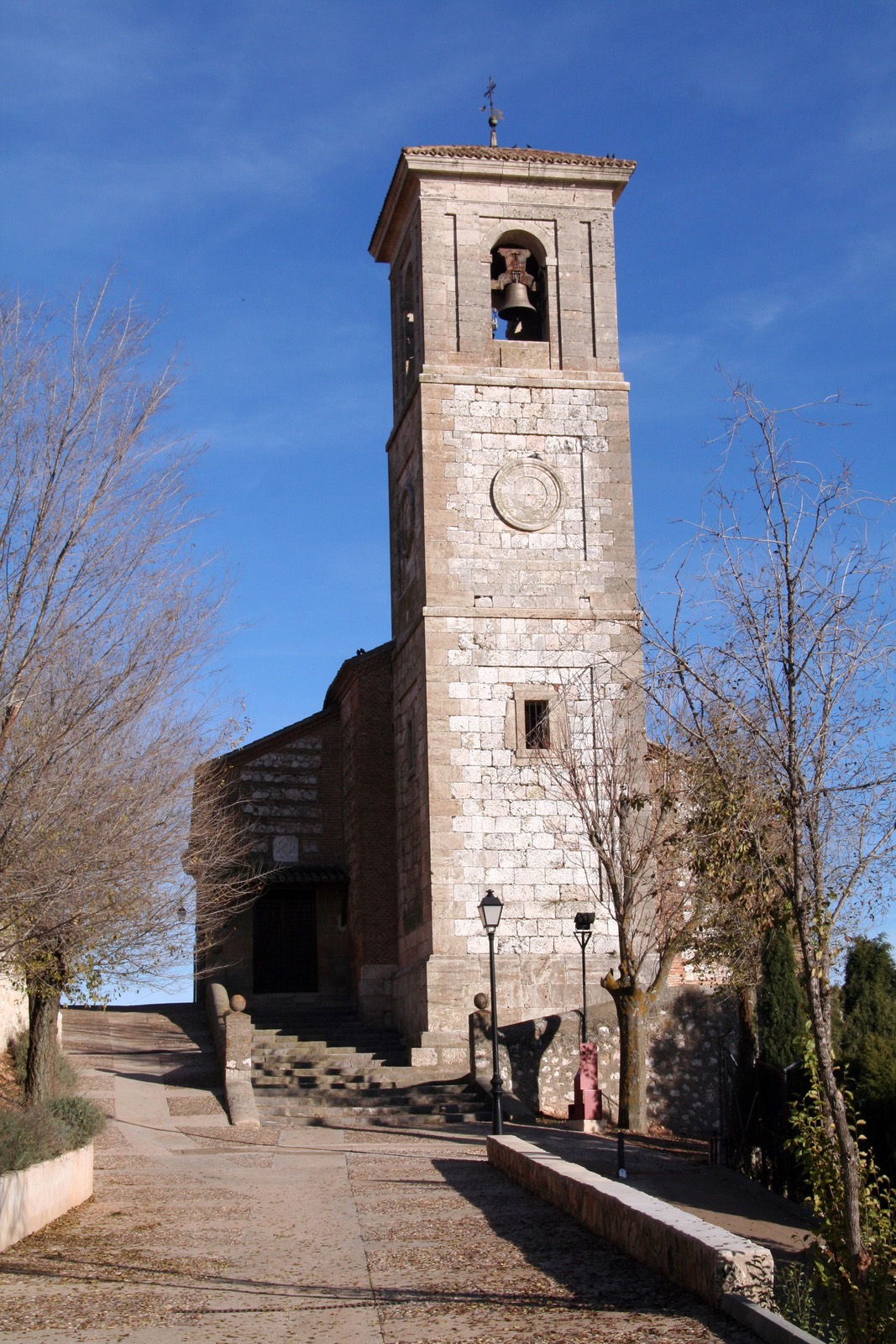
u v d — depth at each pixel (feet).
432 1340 32.27
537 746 104.99
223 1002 103.09
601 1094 86.17
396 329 124.77
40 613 48.73
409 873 110.93
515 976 100.63
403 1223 49.06
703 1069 90.33
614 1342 30.73
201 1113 83.25
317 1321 34.60
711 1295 33.42
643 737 97.60
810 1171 35.32
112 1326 34.35
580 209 114.93
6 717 47.55
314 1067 98.53
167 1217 51.24
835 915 34.09
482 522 108.58
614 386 111.86
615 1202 42.24
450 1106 85.97
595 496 110.22
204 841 74.23
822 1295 34.96
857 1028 81.35
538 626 107.34
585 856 102.99
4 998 80.69
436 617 106.22
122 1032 112.37
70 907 50.78
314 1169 64.95
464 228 113.39
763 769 36.19
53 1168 50.03
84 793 49.55
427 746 104.42
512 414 110.63
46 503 49.19
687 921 86.07
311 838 128.06
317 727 130.52
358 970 117.50
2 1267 41.70
